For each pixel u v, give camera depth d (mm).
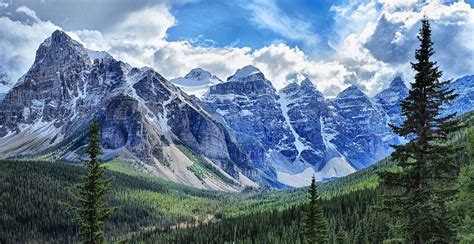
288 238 173000
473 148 31625
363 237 143875
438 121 31953
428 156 31922
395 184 33000
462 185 31266
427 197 31594
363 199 193000
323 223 77812
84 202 41906
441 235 31359
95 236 42000
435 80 32000
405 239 32312
